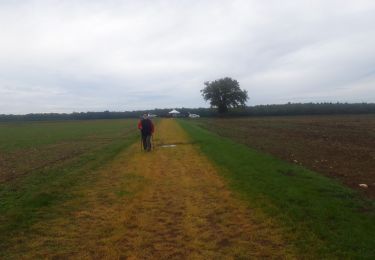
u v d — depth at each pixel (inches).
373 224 323.3
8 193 490.0
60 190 495.2
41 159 893.2
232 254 277.6
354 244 281.0
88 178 592.1
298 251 277.7
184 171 633.6
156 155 874.1
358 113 5349.4
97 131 2185.0
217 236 314.8
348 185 506.0
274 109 5506.9
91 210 400.8
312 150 944.3
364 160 755.4
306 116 4682.6
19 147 1245.7
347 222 330.0
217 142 1117.1
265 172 579.2
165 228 337.4
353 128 1984.5
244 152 834.2
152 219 364.8
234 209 390.6
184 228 336.2
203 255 276.8
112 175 615.8
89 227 344.2
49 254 283.7
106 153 927.0
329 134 1551.4
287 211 369.4
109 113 7234.3
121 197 457.1
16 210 393.4
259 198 426.0
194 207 403.2
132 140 1370.6
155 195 463.5
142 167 695.1
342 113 5374.0
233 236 313.7
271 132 1739.7
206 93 5378.9
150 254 280.5
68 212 394.0
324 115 4953.3
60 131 2288.4
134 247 294.5
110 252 285.0
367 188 484.4
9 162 852.6
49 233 328.8
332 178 557.6
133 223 353.1
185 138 1353.3
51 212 394.3
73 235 323.6
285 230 321.1
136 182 549.0
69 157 909.2
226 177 563.2
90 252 286.5
